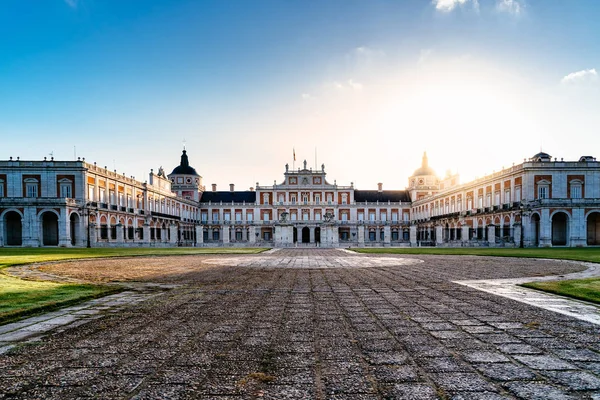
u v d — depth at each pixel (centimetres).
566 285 1427
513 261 2752
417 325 882
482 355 678
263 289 1417
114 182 6969
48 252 3738
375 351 700
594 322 905
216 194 12269
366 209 11712
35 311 1018
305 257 3416
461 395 522
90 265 2414
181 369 616
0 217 5578
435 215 9850
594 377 582
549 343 745
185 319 944
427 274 1912
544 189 5978
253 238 8562
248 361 651
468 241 6494
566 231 5894
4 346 732
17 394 529
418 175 12106
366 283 1578
